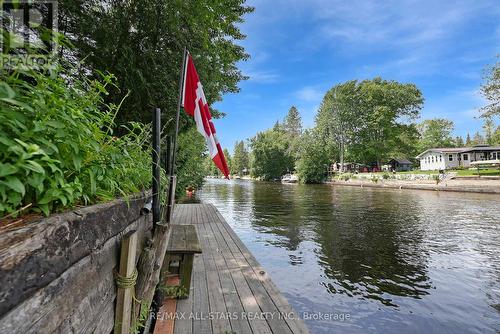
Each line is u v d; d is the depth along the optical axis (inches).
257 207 634.8
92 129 50.3
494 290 202.4
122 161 64.6
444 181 1069.8
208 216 360.8
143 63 237.1
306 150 1822.1
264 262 261.0
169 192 101.4
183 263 126.2
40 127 35.4
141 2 225.3
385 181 1310.3
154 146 90.6
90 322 44.0
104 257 50.6
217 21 224.8
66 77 50.6
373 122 1785.2
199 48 273.1
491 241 327.6
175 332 99.8
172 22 226.1
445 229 390.3
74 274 39.1
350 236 354.9
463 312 173.8
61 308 35.7
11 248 27.3
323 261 263.6
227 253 200.2
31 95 36.6
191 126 354.3
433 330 155.7
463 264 254.2
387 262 260.1
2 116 32.1
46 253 32.4
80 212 41.8
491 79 981.2
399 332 153.9
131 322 64.1
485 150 1437.0
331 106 1861.5
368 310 176.2
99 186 57.0
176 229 163.5
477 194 855.7
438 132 2389.3
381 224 428.8
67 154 42.9
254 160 2536.9
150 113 258.7
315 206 645.3
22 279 28.5
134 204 72.7
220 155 139.0
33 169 32.1
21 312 28.2
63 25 197.0
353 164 2132.1
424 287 207.9
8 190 32.2
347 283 215.3
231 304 121.9
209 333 99.4
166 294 124.2
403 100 1841.8
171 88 255.6
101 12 214.2
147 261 69.8
